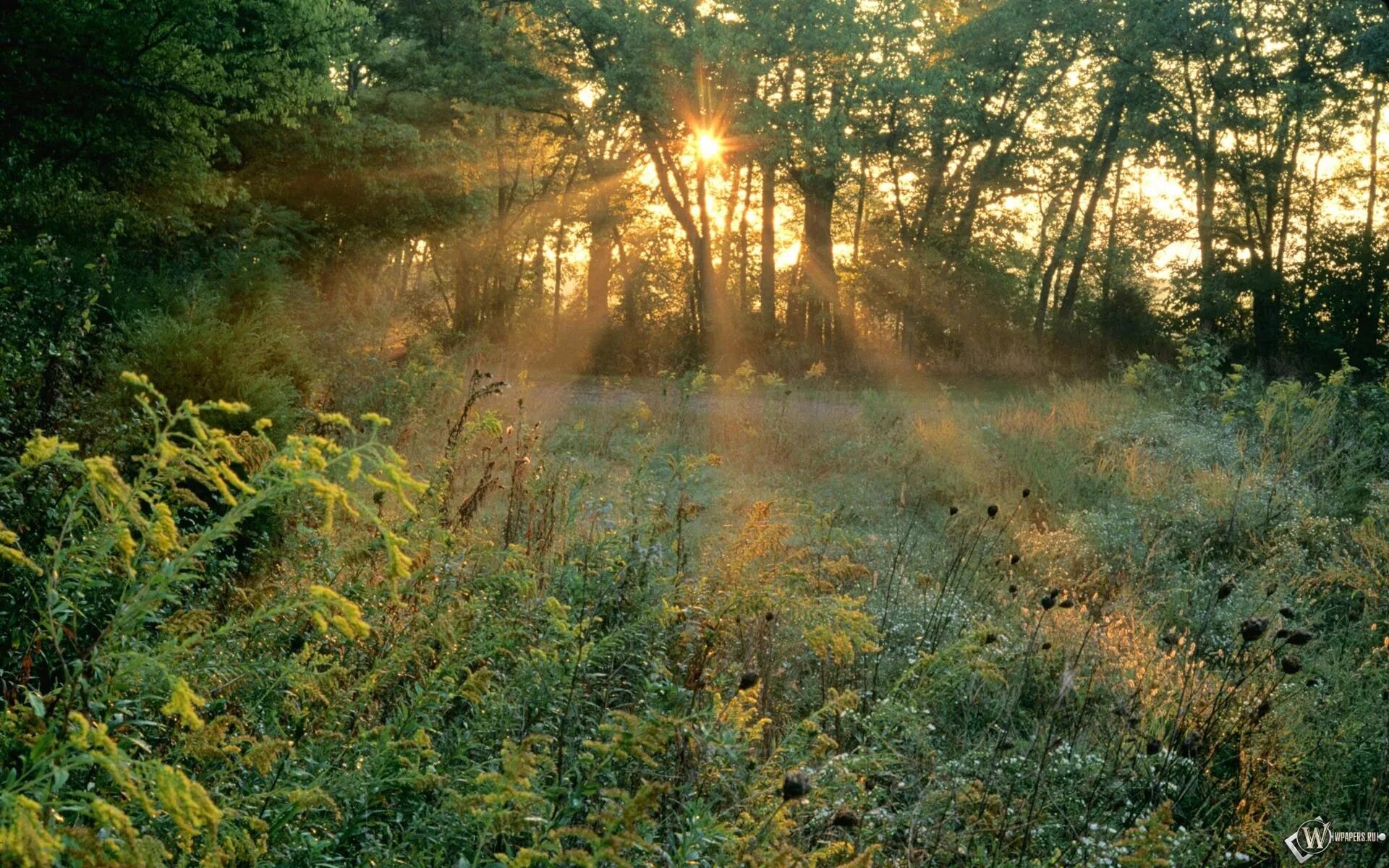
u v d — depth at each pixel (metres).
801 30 31.08
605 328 34.16
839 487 10.35
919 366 32.03
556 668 3.06
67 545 2.61
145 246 16.11
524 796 2.12
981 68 35.00
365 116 26.61
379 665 2.85
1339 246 32.53
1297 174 34.03
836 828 2.97
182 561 1.68
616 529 4.80
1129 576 6.90
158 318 6.39
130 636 1.86
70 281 7.10
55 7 14.02
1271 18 32.09
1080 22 33.19
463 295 39.12
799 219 48.84
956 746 4.18
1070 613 5.39
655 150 34.59
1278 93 31.69
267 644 2.95
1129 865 2.57
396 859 2.35
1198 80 33.59
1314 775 4.24
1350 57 29.27
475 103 35.12
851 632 3.36
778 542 3.77
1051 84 35.78
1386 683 5.01
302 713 2.60
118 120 15.72
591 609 3.78
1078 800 3.71
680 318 35.38
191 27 15.27
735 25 31.77
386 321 17.17
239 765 2.21
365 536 3.26
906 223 37.12
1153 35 31.91
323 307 14.85
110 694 1.73
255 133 23.64
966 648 3.53
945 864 3.18
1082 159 36.31
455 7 35.94
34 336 5.42
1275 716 4.36
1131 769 3.91
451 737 3.05
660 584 4.21
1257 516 8.61
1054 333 33.94
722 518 7.03
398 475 1.56
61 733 1.55
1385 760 4.07
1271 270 32.22
